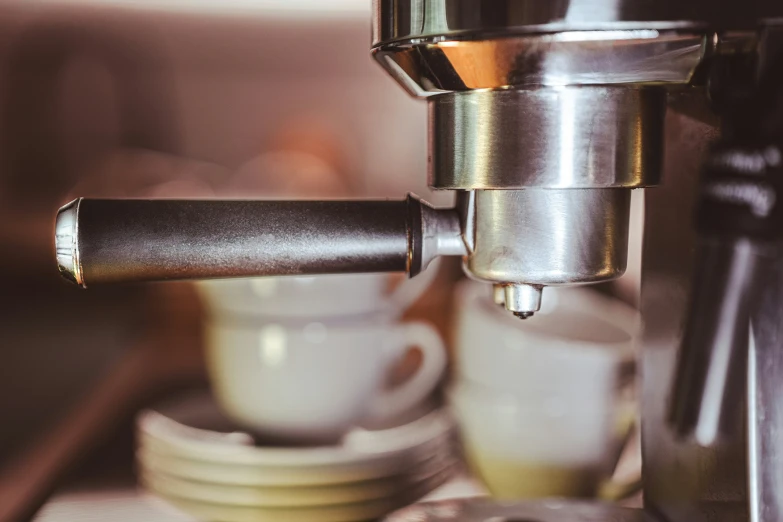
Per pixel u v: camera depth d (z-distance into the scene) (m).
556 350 0.62
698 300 0.40
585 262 0.41
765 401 0.40
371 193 1.33
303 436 0.67
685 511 0.46
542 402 0.63
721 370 0.40
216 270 0.41
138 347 1.03
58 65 1.11
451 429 0.69
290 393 0.66
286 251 0.41
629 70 0.39
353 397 0.67
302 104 1.31
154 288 1.11
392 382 0.82
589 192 0.41
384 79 1.31
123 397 0.86
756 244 0.38
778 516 0.40
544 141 0.39
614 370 0.63
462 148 0.41
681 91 0.42
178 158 1.30
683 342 0.41
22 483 0.63
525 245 0.41
